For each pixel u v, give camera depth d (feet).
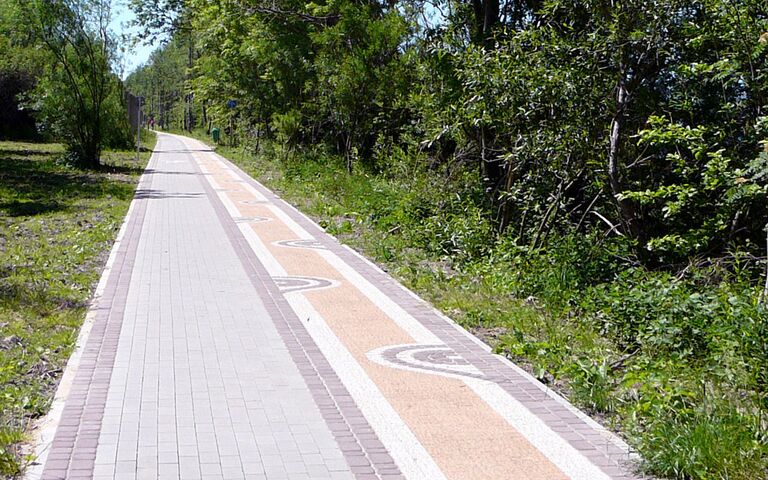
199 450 17.94
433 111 54.44
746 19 34.22
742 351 23.06
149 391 21.83
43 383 22.40
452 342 27.81
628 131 39.81
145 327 28.63
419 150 61.77
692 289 33.06
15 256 41.96
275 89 125.70
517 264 39.17
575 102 38.55
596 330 30.04
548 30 41.57
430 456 17.84
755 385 21.76
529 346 26.03
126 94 160.66
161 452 17.79
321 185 81.71
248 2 97.76
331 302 33.73
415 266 42.57
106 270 39.27
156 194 79.66
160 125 424.05
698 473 16.40
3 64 134.00
